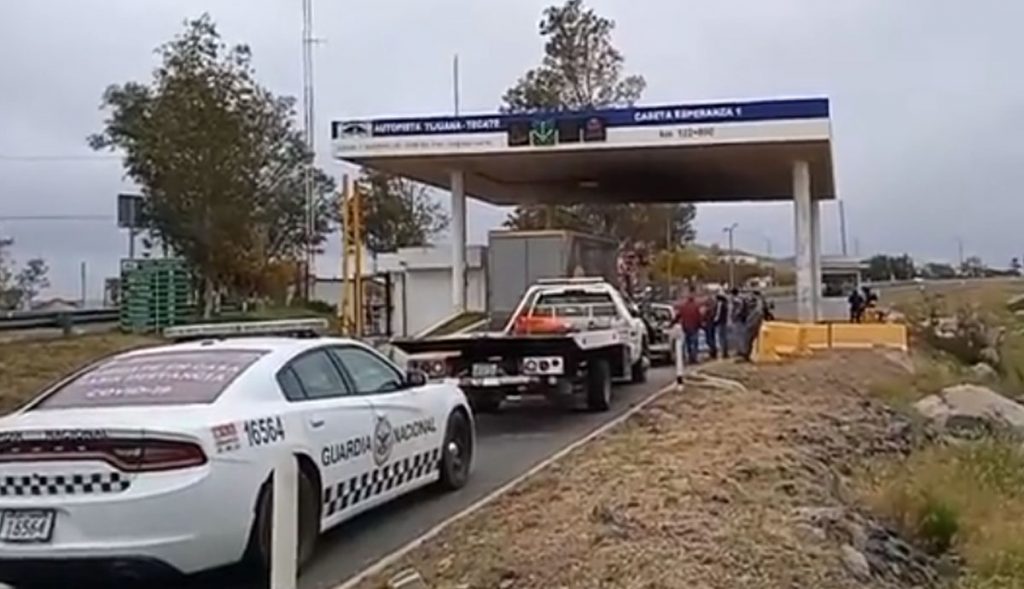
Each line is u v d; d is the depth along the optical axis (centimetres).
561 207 5294
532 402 1903
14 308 4675
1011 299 5269
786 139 2975
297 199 4919
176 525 720
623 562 700
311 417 846
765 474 1020
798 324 2745
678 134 3038
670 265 6188
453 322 3338
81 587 769
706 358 2967
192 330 1291
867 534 878
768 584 673
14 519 725
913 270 10569
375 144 3225
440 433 1084
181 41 4341
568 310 2180
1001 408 1812
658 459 1101
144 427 727
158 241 4412
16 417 777
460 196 3562
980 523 997
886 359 2292
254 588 785
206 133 4297
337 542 909
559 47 5584
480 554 775
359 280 3178
